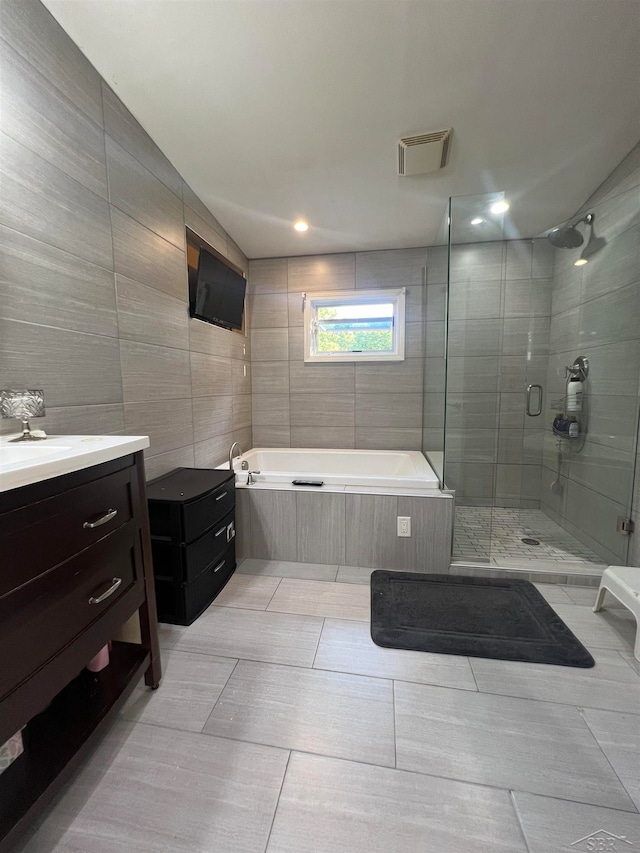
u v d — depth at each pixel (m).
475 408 2.60
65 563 0.85
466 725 1.09
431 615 1.63
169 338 1.91
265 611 1.68
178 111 1.54
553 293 2.83
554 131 1.67
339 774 0.94
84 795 0.90
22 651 0.74
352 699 1.18
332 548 2.15
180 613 1.58
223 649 1.43
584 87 1.41
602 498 2.15
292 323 3.17
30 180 1.10
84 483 0.91
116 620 1.04
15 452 0.99
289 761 0.98
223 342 2.62
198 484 1.76
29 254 1.10
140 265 1.65
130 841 0.80
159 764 0.97
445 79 1.38
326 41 1.23
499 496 3.08
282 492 2.16
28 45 1.08
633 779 0.93
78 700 1.02
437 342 2.61
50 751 0.87
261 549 2.22
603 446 2.15
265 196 2.18
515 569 1.99
